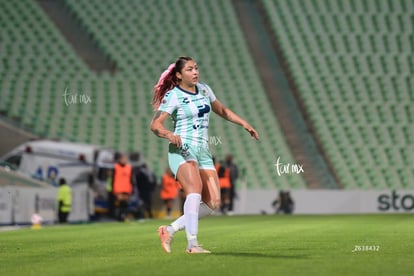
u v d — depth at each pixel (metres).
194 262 27.52
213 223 72.44
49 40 131.50
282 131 124.12
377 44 136.75
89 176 90.56
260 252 32.94
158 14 138.62
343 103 127.69
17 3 136.62
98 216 89.56
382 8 141.38
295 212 107.19
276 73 134.25
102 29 135.88
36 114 118.50
